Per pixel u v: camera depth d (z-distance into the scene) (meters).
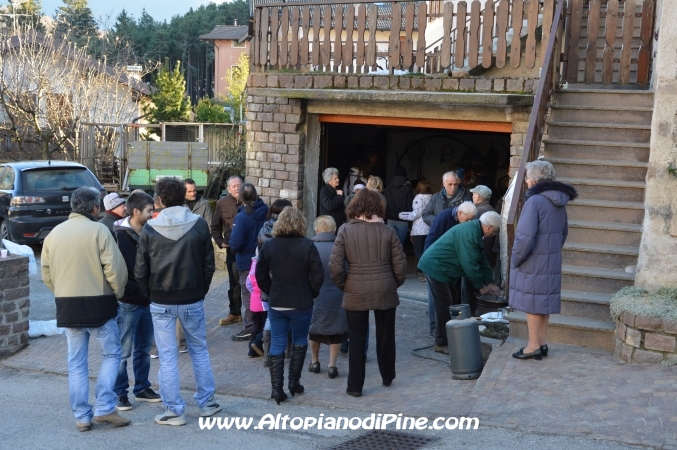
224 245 9.18
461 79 10.02
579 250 7.66
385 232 6.48
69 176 14.62
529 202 6.49
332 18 11.80
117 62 30.81
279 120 11.59
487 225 7.45
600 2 9.64
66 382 7.38
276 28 11.33
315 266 6.38
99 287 5.84
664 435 5.09
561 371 6.34
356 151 14.64
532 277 6.53
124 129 21.61
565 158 8.59
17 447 5.50
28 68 23.66
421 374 7.15
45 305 10.56
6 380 7.46
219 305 10.21
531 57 9.46
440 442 5.33
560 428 5.35
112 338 6.02
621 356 6.52
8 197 14.12
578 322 7.08
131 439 5.66
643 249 6.93
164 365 5.95
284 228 6.40
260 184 11.89
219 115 36.38
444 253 7.64
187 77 75.19
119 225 6.57
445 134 14.96
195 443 5.55
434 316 8.47
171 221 5.85
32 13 37.69
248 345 8.48
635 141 8.49
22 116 23.34
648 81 9.25
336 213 10.90
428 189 11.53
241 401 6.62
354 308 6.43
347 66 10.82
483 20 9.70
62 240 5.80
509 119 9.89
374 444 5.40
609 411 5.52
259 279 6.46
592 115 8.83
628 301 6.55
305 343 6.59
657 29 8.98
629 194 8.03
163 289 5.86
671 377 5.96
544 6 9.33
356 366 6.52
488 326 7.99
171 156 17.36
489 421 5.57
